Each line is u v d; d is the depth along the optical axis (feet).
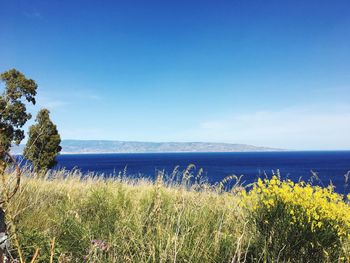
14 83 46.42
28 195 19.16
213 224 17.26
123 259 13.48
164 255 13.14
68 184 26.73
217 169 227.40
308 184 15.78
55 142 53.83
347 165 331.77
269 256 14.01
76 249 14.52
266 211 15.21
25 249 12.42
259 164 365.40
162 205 18.99
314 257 14.16
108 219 18.08
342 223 14.57
